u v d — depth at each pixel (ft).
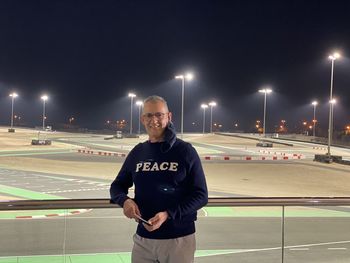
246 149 248.32
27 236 18.85
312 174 129.18
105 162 156.25
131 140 311.27
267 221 23.30
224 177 117.70
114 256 21.53
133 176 11.84
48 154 186.19
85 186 91.66
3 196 76.02
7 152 189.26
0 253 18.31
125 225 22.41
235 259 20.35
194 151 11.64
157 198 11.27
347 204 16.90
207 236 25.99
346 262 19.86
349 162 162.09
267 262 20.01
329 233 26.81
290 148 268.62
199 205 11.28
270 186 100.99
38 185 92.02
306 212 34.96
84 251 20.74
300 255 20.29
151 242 11.44
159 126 11.81
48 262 19.16
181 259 11.36
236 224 29.81
